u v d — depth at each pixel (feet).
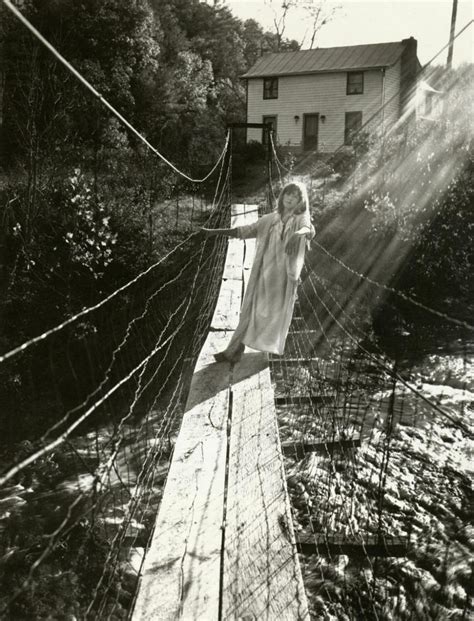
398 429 22.26
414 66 114.83
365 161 64.64
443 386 29.25
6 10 53.72
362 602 13.12
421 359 33.53
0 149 49.93
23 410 26.94
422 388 28.22
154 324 34.76
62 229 37.09
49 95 49.47
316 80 112.68
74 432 25.41
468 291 49.65
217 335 23.86
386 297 45.96
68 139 50.83
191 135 98.58
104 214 40.29
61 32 76.69
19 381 28.22
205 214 56.54
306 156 100.94
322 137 112.98
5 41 52.24
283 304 18.88
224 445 14.49
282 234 18.70
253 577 9.99
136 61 86.69
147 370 29.91
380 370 29.37
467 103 63.16
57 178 43.01
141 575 10.07
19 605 14.02
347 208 55.11
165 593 9.62
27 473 22.68
